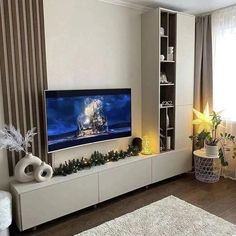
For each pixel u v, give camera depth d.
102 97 2.90
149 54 3.24
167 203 2.76
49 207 2.32
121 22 3.12
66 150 2.80
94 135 2.88
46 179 2.39
